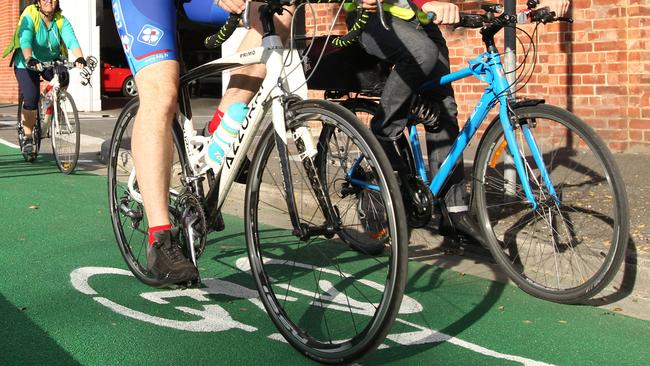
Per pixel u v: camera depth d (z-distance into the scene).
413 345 3.35
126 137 4.25
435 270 4.58
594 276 3.72
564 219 3.97
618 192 3.62
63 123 8.38
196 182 3.75
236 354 3.20
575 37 8.02
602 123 7.91
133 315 3.68
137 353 3.20
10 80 23.83
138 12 3.53
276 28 3.77
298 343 3.16
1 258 4.70
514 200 4.19
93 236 5.31
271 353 3.22
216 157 3.65
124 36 3.60
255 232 3.38
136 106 4.08
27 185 7.57
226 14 3.82
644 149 7.68
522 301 3.98
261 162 3.35
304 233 3.19
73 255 4.79
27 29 8.45
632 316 3.75
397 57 4.23
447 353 3.26
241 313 3.73
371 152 2.87
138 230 4.21
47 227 5.59
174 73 3.58
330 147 3.40
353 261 4.41
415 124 4.45
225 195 3.69
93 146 11.03
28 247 4.98
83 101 19.39
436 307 3.88
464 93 8.93
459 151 4.29
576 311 3.82
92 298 3.93
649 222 4.89
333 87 4.77
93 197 6.89
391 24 4.16
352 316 3.49
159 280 3.63
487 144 4.18
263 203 4.18
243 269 4.52
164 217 3.59
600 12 7.83
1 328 3.46
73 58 19.34
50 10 8.47
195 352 3.22
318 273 4.20
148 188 3.56
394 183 2.82
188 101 3.87
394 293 2.80
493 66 4.06
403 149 4.51
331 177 3.63
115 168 4.33
